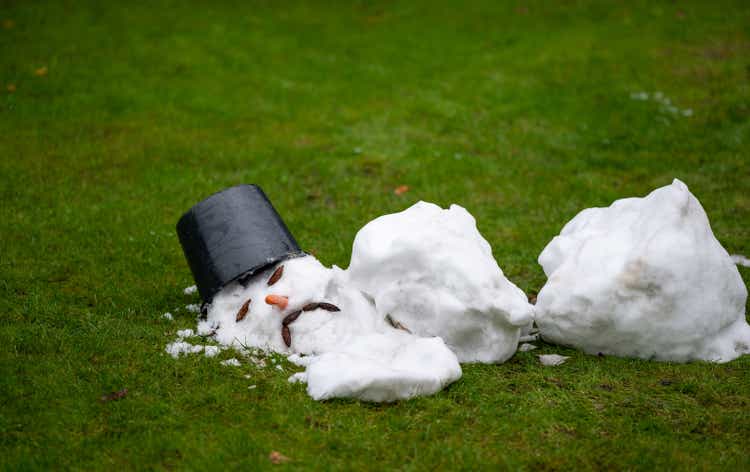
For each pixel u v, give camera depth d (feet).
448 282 14.92
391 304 15.40
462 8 50.65
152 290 18.88
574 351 16.05
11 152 27.91
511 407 13.70
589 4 49.73
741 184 26.53
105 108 33.22
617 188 26.91
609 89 36.06
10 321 16.63
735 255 21.08
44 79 35.47
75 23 43.50
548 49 42.04
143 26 44.04
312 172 28.40
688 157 29.22
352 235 22.94
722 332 15.62
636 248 15.15
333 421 13.14
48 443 12.48
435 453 12.35
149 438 12.57
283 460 12.12
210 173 27.61
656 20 45.62
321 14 49.39
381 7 51.19
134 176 26.81
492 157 30.14
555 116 33.94
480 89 37.35
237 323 16.02
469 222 16.57
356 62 41.47
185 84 36.65
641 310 15.01
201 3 49.70
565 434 13.03
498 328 15.06
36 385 13.94
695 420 13.35
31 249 20.65
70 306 17.57
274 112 34.32
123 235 22.12
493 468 12.03
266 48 42.57
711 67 38.01
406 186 27.02
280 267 16.12
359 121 33.81
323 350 15.25
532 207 25.53
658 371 15.10
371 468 12.03
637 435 12.99
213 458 12.10
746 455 12.39
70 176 26.32
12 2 46.50
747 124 31.48
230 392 14.02
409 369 14.11
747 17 44.98
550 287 15.92
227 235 16.37
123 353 15.24
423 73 39.96
